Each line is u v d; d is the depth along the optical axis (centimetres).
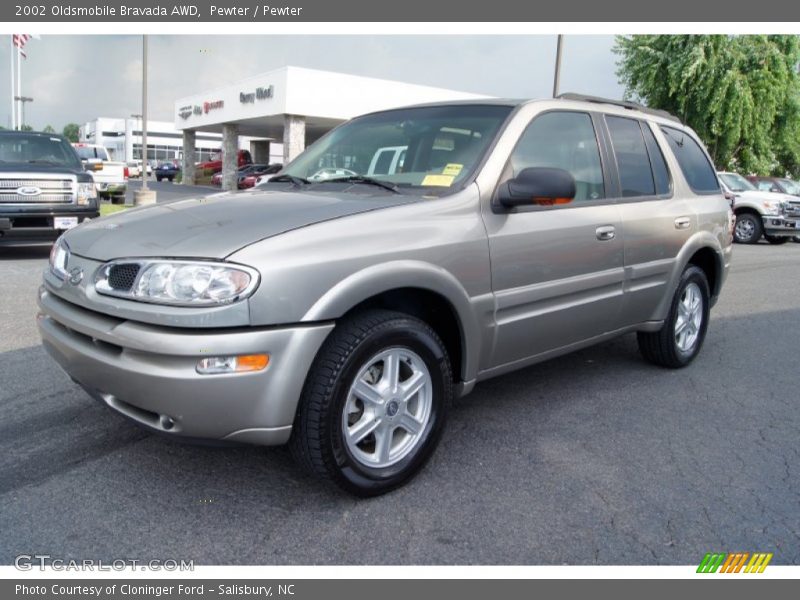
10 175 869
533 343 362
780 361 538
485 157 339
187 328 247
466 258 312
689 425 391
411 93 3127
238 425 254
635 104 467
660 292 452
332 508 283
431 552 256
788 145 2620
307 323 258
